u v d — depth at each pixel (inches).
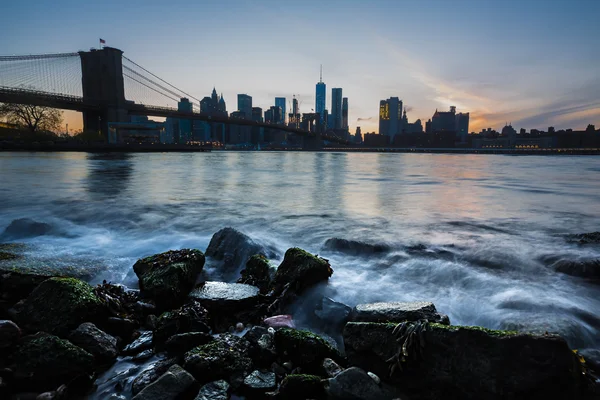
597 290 206.4
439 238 328.2
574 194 692.7
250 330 156.8
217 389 121.6
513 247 292.2
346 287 210.1
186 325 163.9
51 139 3791.8
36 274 208.5
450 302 191.9
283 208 501.0
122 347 155.5
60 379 126.6
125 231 357.1
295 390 120.9
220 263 251.6
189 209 481.7
